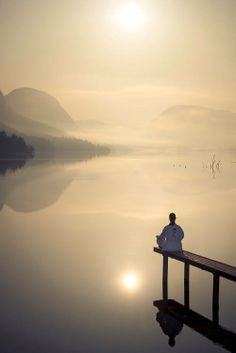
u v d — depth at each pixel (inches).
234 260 465.4
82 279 398.3
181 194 1092.5
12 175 1717.5
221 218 735.1
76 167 2402.8
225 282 383.6
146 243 551.8
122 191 1158.3
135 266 442.6
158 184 1371.8
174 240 364.8
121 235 602.2
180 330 284.4
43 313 313.7
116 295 352.2
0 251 508.4
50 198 999.0
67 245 539.2
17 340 270.4
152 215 776.3
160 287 372.5
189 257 346.0
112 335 276.8
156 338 272.4
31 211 817.5
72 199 987.9
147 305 328.5
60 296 350.6
